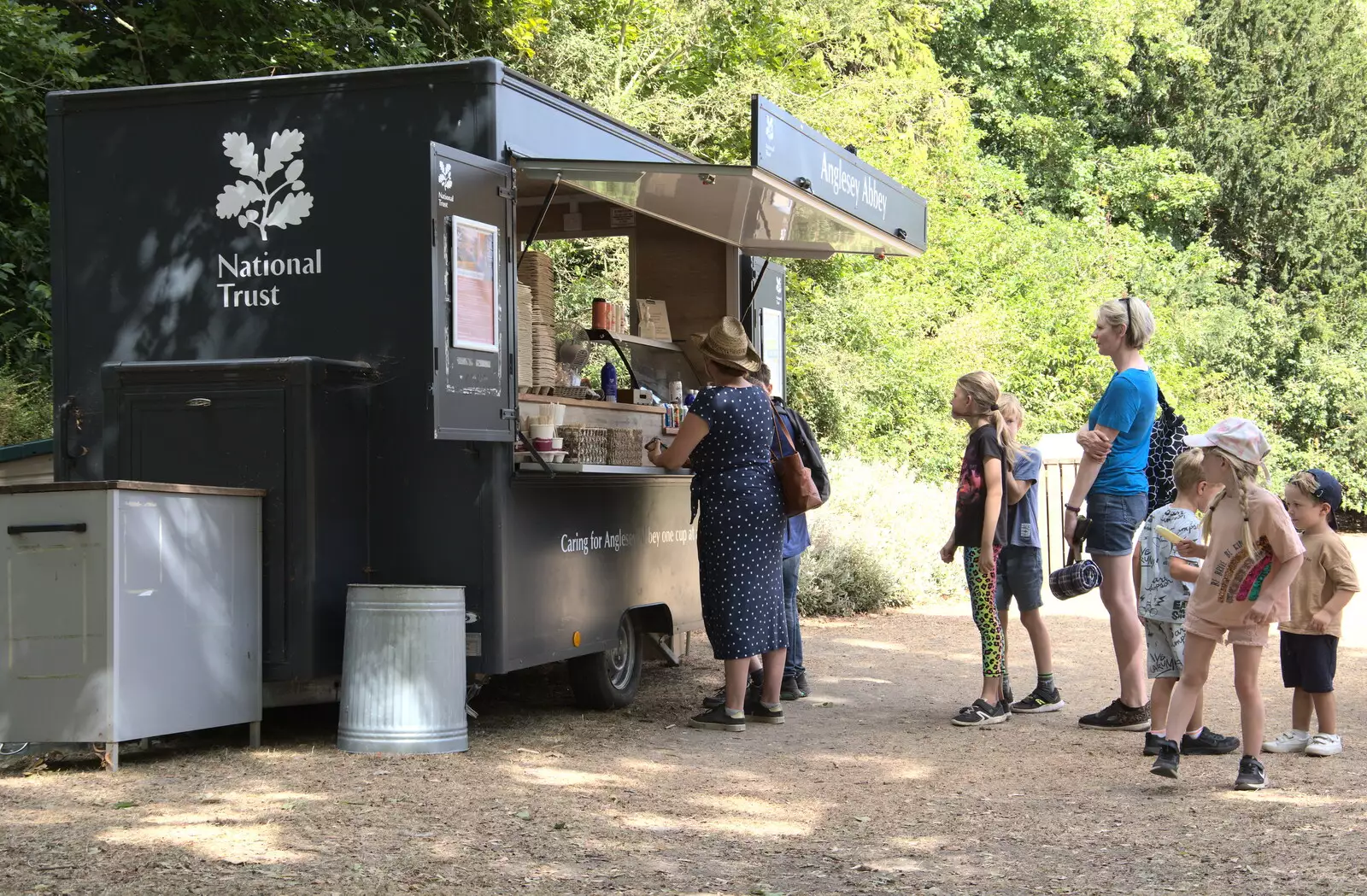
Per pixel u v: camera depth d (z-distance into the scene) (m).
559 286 15.61
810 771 5.44
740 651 6.33
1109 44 27.03
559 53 16.11
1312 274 26.22
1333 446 23.53
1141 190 26.98
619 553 6.89
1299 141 27.05
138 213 6.27
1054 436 15.10
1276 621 5.03
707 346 6.39
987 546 6.57
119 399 5.89
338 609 5.80
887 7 20.11
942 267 21.02
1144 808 4.77
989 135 27.23
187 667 5.37
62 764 5.38
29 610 5.17
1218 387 22.84
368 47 13.90
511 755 5.68
